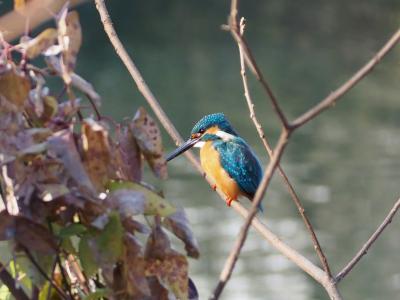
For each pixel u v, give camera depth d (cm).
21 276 274
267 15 4878
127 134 269
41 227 252
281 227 2386
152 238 265
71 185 255
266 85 234
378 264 2191
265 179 234
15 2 245
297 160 2944
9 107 249
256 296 1953
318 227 2397
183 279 267
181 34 4716
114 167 261
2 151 248
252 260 2156
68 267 280
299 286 1997
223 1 5022
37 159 250
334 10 4756
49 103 256
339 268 2156
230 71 4188
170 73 4100
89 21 4269
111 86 3803
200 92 3788
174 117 3381
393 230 2400
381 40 4416
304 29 4750
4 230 250
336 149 3059
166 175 269
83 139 253
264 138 423
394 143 3097
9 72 248
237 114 3444
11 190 250
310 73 4091
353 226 2400
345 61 4231
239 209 518
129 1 4847
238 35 243
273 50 4525
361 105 3566
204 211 2412
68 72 253
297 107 3550
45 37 253
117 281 258
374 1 4703
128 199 255
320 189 2680
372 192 2634
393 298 2019
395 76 3878
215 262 2098
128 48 4512
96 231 255
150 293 264
